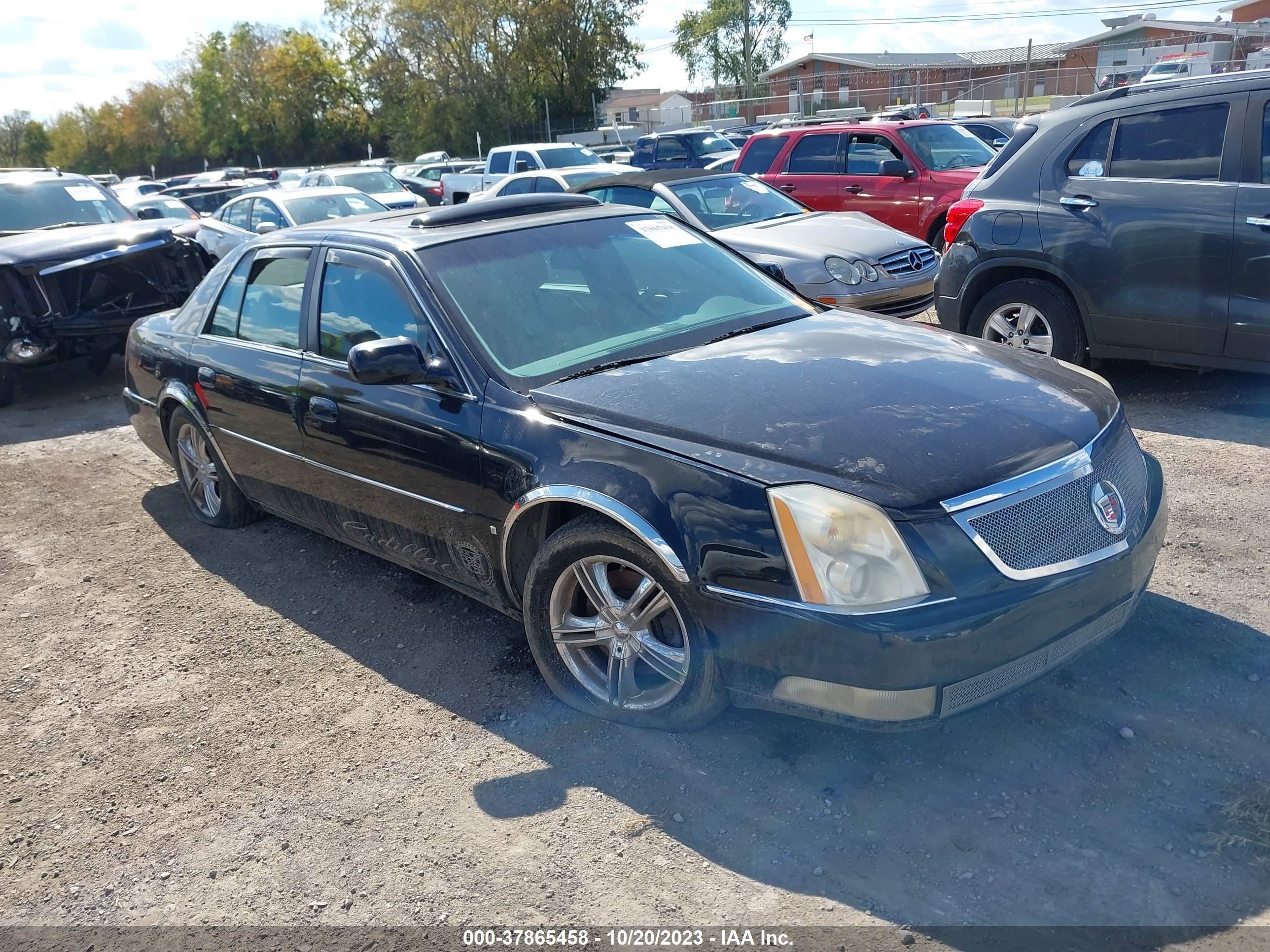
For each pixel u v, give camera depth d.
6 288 8.36
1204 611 3.61
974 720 3.11
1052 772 2.85
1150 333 5.80
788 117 35.25
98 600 4.72
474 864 2.74
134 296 9.08
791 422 2.93
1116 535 2.85
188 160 89.62
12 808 3.20
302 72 72.44
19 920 2.71
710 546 2.79
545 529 3.37
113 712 3.72
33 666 4.13
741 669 2.81
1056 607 2.67
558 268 3.97
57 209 9.90
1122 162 5.83
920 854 2.60
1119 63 36.94
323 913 2.62
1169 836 2.57
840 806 2.80
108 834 3.02
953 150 11.14
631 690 3.22
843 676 2.61
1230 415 5.76
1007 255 6.27
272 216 13.02
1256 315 5.37
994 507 2.66
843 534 2.61
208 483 5.40
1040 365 3.46
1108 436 3.05
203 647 4.15
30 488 6.55
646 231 4.38
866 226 8.53
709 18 67.94
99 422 8.22
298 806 3.06
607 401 3.21
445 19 56.22
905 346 3.56
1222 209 5.38
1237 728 2.97
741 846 2.70
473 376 3.50
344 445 3.99
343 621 4.26
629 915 2.50
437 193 22.77
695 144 22.11
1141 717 3.05
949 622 2.53
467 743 3.29
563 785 3.02
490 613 4.19
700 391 3.19
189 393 5.01
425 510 3.71
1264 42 32.34
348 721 3.50
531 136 58.94
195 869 2.83
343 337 4.05
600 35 57.78
